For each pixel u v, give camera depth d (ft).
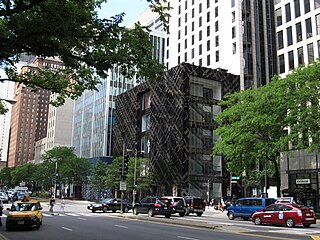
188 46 285.23
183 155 208.44
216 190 216.95
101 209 130.62
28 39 35.86
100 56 41.27
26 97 598.75
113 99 311.27
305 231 69.21
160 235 57.93
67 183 270.46
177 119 216.13
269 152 112.88
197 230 67.00
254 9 251.39
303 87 106.63
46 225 76.54
